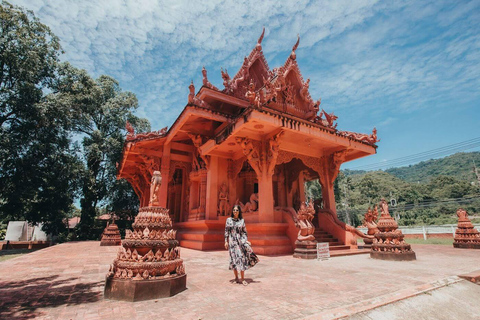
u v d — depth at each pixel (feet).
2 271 22.80
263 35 53.16
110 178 93.20
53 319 10.90
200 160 51.85
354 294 14.15
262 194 36.68
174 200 66.85
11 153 64.34
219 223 43.86
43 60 73.77
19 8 69.92
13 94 67.21
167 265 14.67
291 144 42.86
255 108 31.73
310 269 22.52
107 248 47.24
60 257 33.27
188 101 41.45
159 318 10.92
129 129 50.19
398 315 11.92
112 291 13.83
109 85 99.55
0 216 77.25
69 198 80.89
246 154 37.86
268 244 34.35
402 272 20.33
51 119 70.18
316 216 48.88
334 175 45.21
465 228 42.50
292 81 46.16
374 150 44.98
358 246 43.27
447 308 13.56
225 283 17.31
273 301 13.12
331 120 42.39
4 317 11.18
